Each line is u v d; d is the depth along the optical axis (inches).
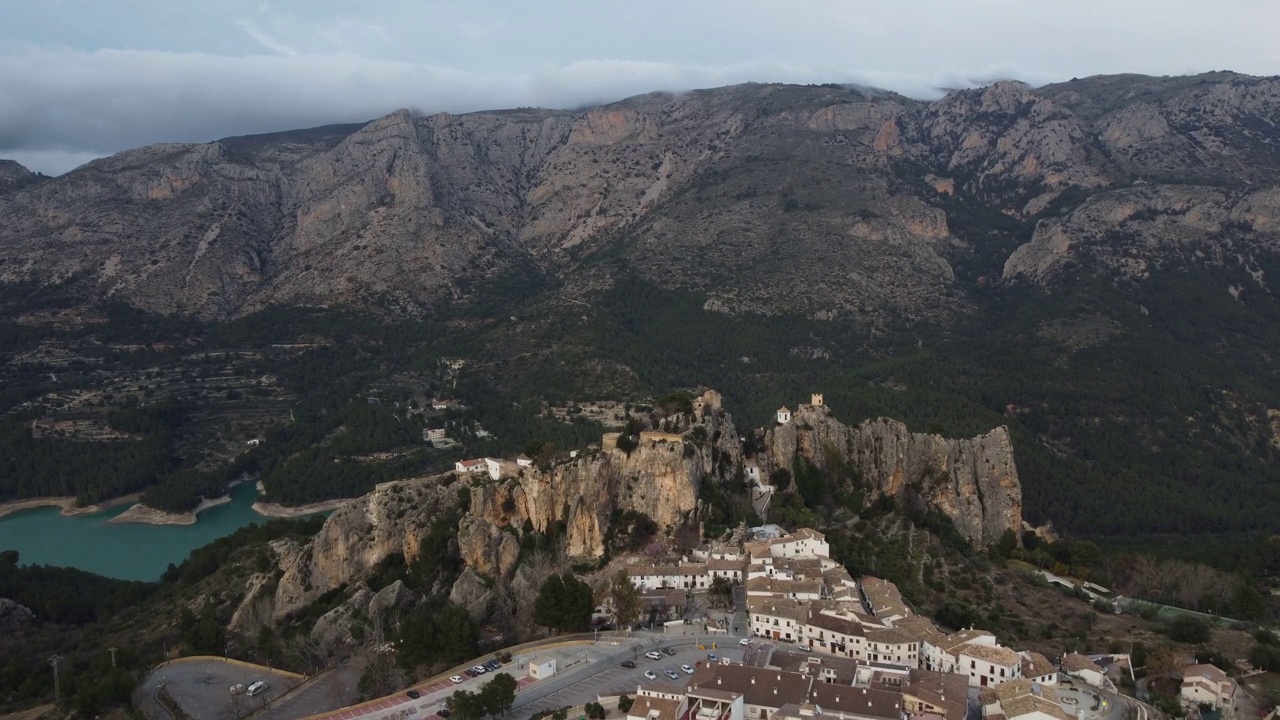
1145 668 7101.4
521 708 6412.4
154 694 7667.3
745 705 6077.8
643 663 7022.6
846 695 5999.0
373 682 7180.1
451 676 7066.9
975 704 6299.2
